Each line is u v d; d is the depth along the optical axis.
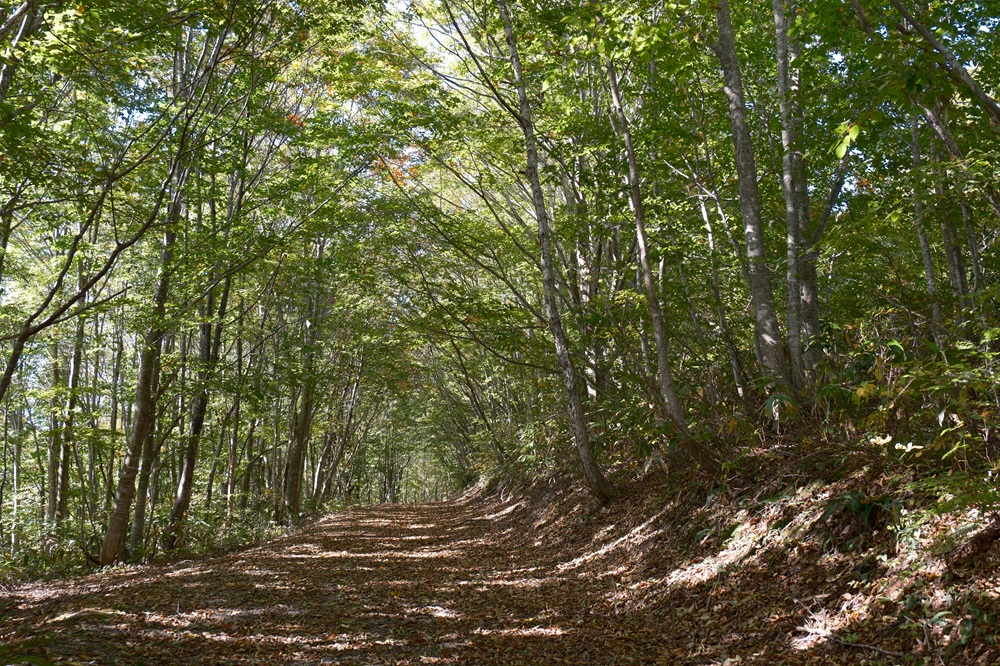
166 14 9.02
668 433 8.55
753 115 11.08
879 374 5.38
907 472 5.63
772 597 5.63
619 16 6.90
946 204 6.48
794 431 7.79
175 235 12.66
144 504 14.34
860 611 4.83
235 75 11.88
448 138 13.05
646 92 11.01
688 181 11.68
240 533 17.05
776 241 11.24
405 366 24.70
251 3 9.72
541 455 16.05
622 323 11.05
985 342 5.17
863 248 7.05
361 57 12.86
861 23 5.44
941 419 4.73
